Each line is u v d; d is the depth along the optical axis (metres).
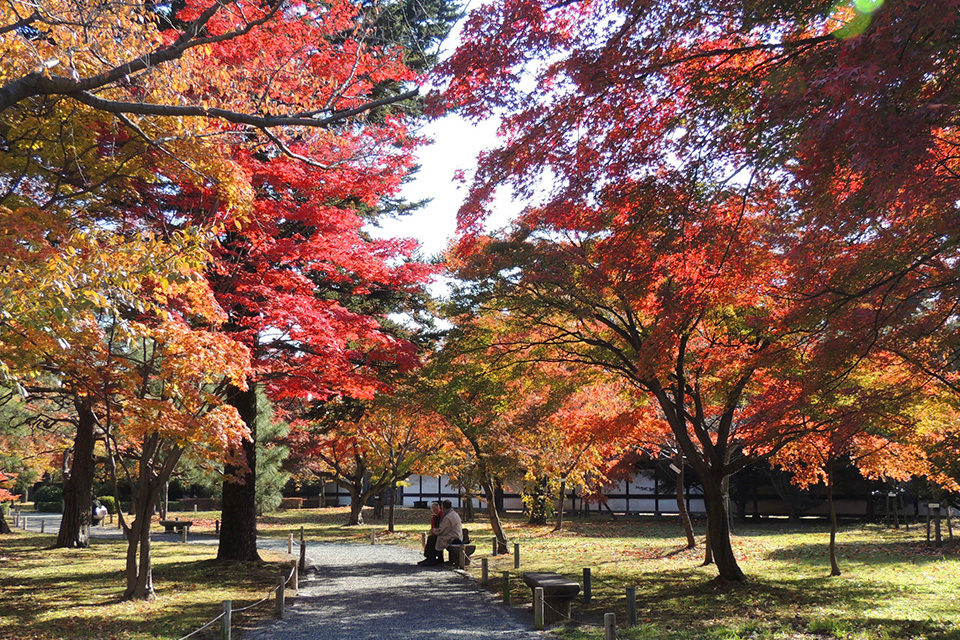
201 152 10.17
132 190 11.77
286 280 14.35
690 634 10.59
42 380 18.94
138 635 10.63
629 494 44.06
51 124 10.10
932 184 6.22
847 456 28.97
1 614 12.27
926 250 7.82
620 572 17.80
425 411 20.06
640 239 9.44
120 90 9.52
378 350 16.00
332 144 14.04
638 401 17.39
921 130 5.57
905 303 7.79
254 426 19.70
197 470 38.00
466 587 15.95
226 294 13.30
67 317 7.25
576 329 16.70
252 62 11.52
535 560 20.89
